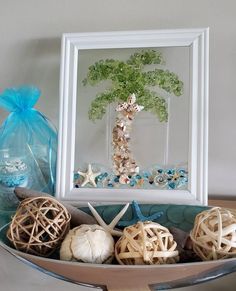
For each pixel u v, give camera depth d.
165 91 0.66
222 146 0.70
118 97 0.67
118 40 0.67
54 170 0.66
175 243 0.47
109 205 0.61
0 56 0.77
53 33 0.75
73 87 0.67
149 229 0.46
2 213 0.63
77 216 0.55
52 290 0.73
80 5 0.75
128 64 0.67
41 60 0.76
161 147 0.65
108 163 0.65
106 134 0.66
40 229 0.49
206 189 0.61
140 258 0.45
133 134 0.65
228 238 0.46
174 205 0.60
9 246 0.52
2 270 0.74
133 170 0.64
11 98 0.65
